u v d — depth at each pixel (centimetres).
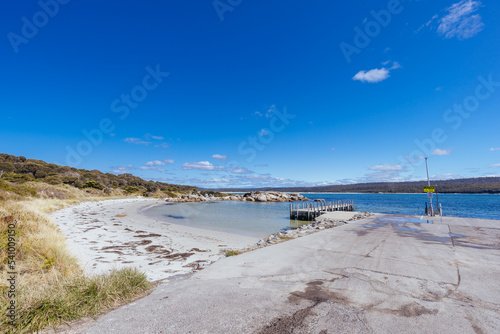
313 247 720
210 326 271
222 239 1284
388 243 773
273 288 395
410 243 771
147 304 336
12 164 4328
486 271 484
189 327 269
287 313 304
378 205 5447
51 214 1764
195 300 346
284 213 3362
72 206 2564
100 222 1678
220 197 8638
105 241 1040
